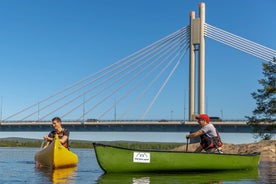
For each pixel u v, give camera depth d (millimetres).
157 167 12516
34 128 75562
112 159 12141
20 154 36219
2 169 14812
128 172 12359
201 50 65625
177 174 12500
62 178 11492
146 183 10258
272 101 34812
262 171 14547
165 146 67688
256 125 36500
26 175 12438
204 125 13867
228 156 13750
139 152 12398
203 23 66812
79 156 33062
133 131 71000
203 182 10680
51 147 15008
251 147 33750
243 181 11180
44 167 15828
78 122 72312
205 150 13789
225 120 65688
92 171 14023
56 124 15500
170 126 68188
